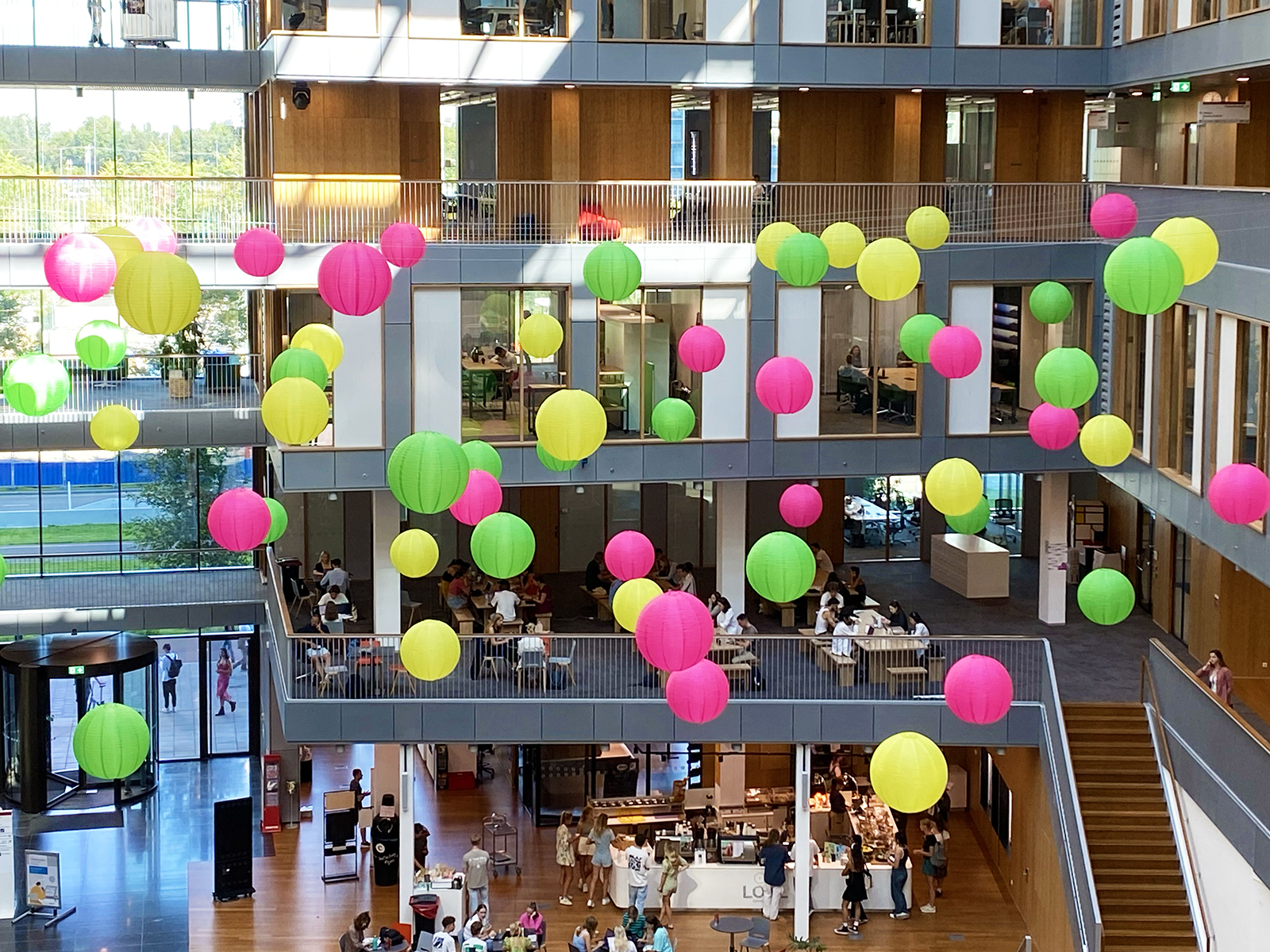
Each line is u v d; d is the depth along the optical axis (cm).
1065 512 3297
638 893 2944
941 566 3631
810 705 2870
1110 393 3114
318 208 3156
